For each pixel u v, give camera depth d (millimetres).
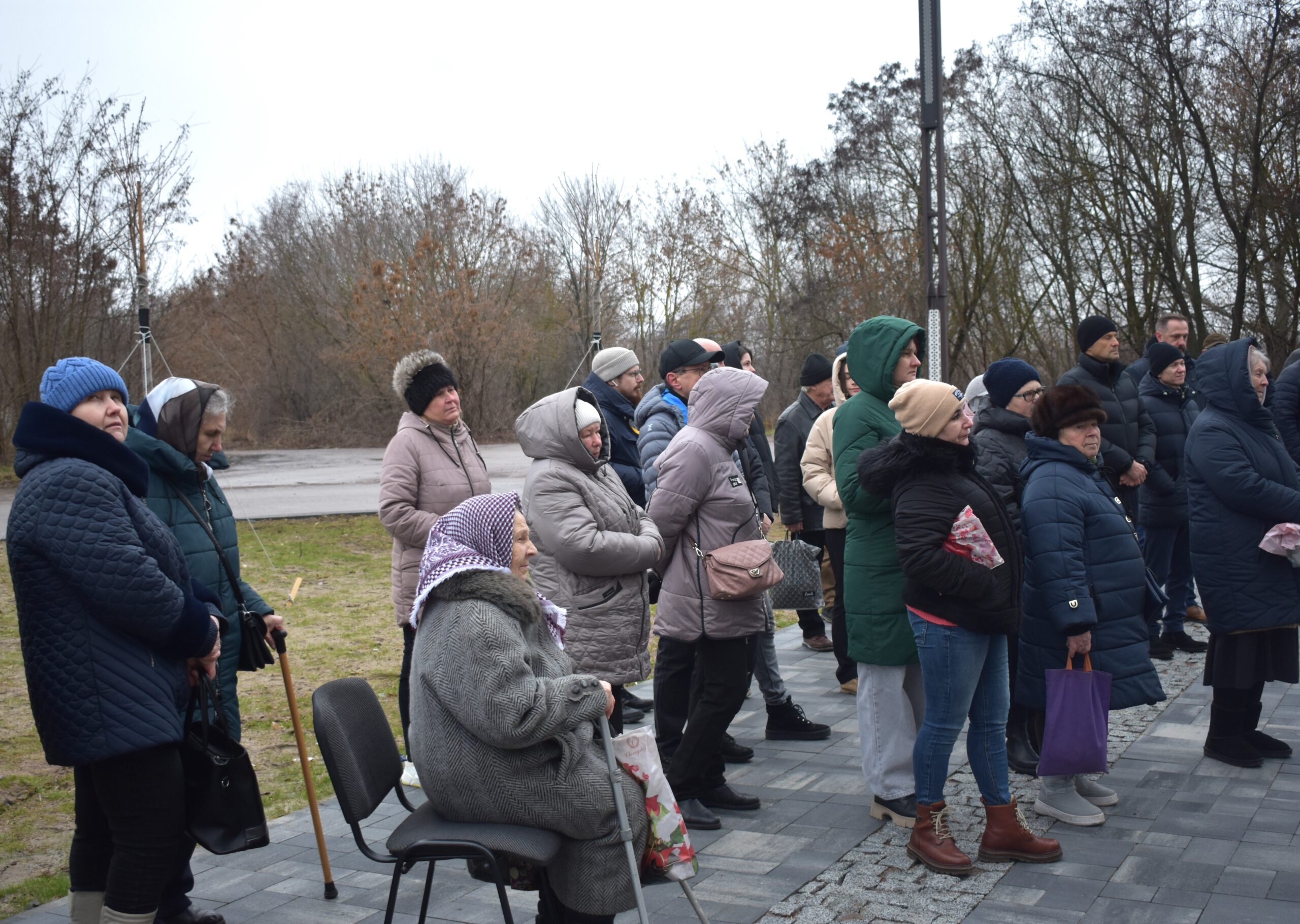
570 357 38812
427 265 31516
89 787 3412
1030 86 23641
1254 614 4949
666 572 4711
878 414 4496
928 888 3844
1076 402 4414
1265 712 6047
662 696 4914
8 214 22750
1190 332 21828
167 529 3426
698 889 3906
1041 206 24391
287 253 36656
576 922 3047
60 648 3117
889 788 4512
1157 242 21719
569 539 4371
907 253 27234
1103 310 24562
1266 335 20734
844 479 4457
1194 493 5105
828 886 3887
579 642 4465
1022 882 3865
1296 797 4660
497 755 2955
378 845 4477
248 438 35594
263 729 6188
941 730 4004
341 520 15828
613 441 6133
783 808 4773
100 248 23516
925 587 4004
